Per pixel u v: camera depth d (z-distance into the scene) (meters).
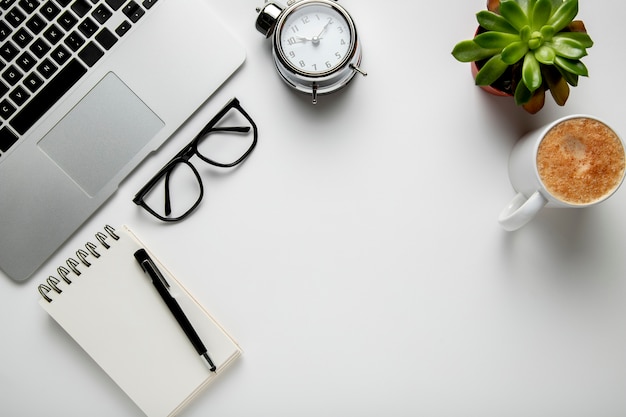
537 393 0.79
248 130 0.77
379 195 0.78
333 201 0.78
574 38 0.65
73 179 0.75
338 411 0.79
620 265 0.78
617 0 0.76
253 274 0.79
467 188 0.78
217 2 0.77
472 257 0.78
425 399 0.79
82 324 0.77
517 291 0.79
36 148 0.74
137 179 0.78
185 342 0.77
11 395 0.80
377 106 0.77
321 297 0.79
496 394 0.79
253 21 0.77
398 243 0.78
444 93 0.77
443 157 0.78
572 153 0.67
